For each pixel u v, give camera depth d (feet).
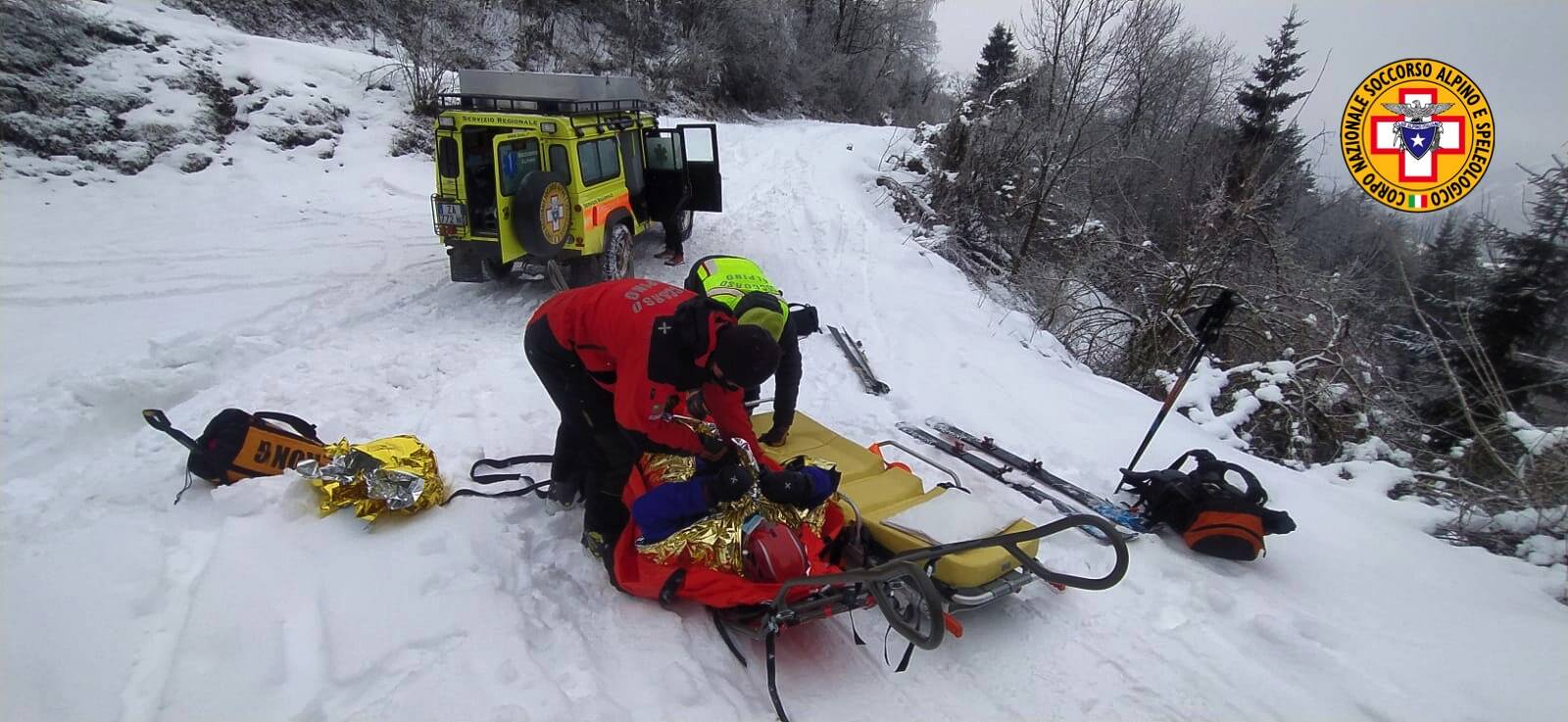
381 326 23.68
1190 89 88.99
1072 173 53.01
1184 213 53.83
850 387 22.06
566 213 26.07
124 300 23.50
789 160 66.95
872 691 10.52
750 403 16.87
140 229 31.12
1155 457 18.57
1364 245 53.47
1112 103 55.67
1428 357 37.47
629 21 93.71
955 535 11.38
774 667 10.08
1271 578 13.57
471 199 26.30
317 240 32.17
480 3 77.71
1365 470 20.27
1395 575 13.93
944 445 18.10
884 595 9.09
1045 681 10.88
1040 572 9.46
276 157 41.78
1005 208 54.29
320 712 9.21
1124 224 54.70
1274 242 38.65
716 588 10.59
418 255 31.24
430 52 57.52
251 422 13.46
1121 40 53.26
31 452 14.58
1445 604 13.06
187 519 12.82
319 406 17.72
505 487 14.74
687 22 106.52
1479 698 10.64
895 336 27.22
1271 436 23.63
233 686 9.50
